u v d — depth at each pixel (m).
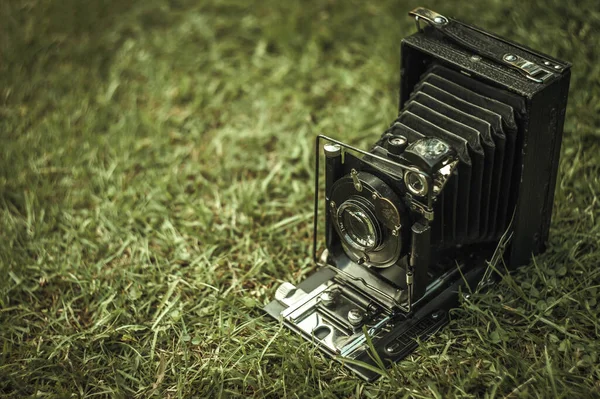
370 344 0.90
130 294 0.98
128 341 0.95
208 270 1.00
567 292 0.95
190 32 1.28
